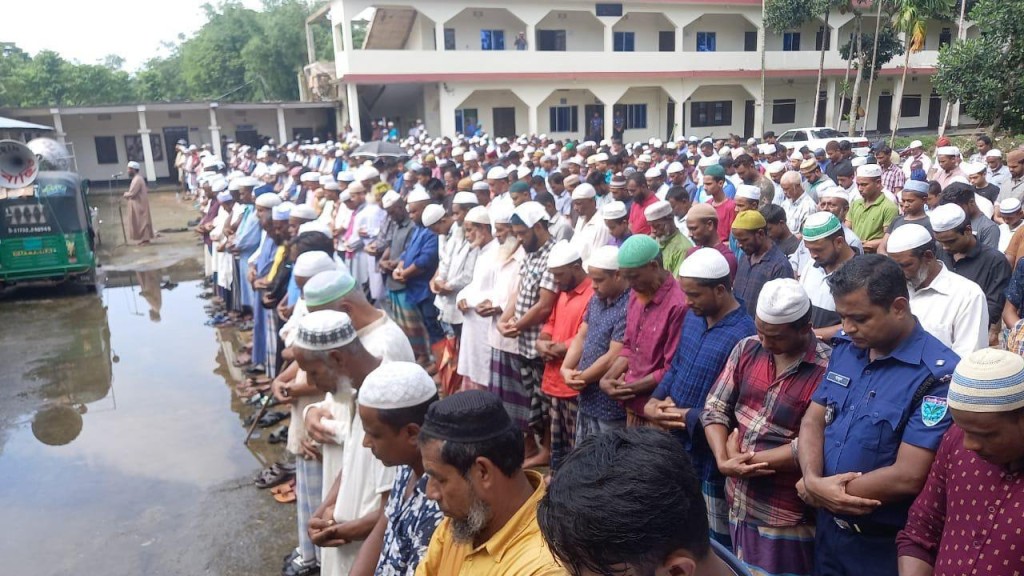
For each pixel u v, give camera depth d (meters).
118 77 40.69
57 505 5.18
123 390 7.44
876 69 28.95
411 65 27.05
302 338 2.98
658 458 1.31
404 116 31.38
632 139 32.28
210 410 6.81
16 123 17.11
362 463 2.98
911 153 14.24
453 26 28.33
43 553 4.59
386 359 3.45
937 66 17.39
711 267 3.44
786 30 32.16
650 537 1.24
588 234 6.59
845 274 2.62
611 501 1.25
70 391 7.48
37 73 37.47
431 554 2.19
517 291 5.21
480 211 6.14
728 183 9.08
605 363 4.12
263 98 39.31
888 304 2.55
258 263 7.29
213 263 10.58
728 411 3.26
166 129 28.91
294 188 13.52
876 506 2.50
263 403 6.76
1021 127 16.50
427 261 6.77
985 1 16.05
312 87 32.16
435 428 1.97
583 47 30.23
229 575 4.30
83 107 26.48
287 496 5.15
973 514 2.07
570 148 16.28
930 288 3.74
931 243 3.71
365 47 30.58
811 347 3.03
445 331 6.64
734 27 31.95
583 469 1.33
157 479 5.50
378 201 8.70
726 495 3.38
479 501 1.95
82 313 10.56
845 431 2.65
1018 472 2.00
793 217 7.67
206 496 5.23
